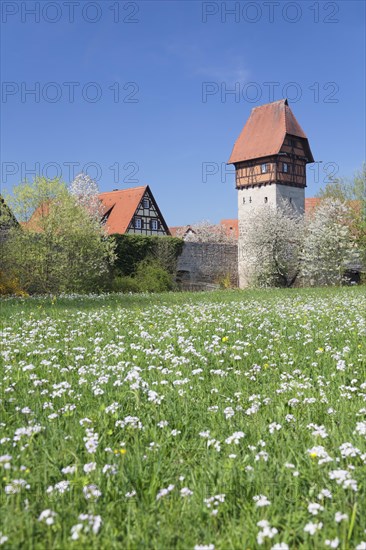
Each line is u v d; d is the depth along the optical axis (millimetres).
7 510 2613
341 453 3158
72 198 25109
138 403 4359
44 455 3291
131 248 35531
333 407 4355
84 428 3795
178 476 3109
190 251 40938
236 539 2395
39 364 6008
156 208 53031
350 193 48094
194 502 2729
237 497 2836
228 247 44438
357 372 5574
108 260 32125
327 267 39375
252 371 5691
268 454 3248
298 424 3902
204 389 5023
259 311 12297
